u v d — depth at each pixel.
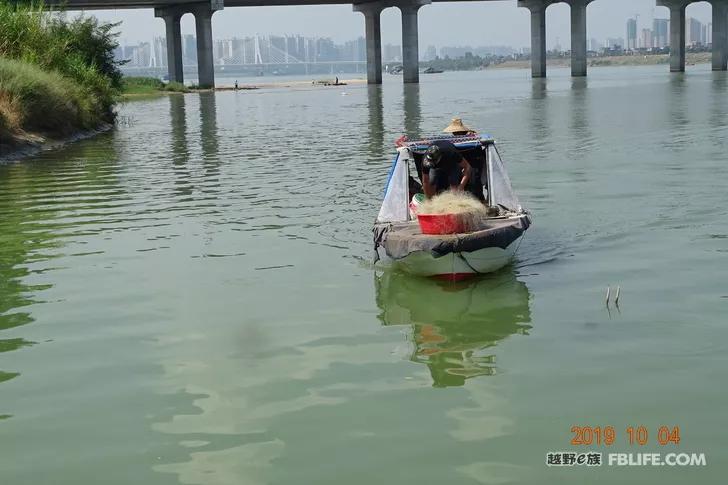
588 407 6.98
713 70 113.94
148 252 12.66
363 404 7.18
